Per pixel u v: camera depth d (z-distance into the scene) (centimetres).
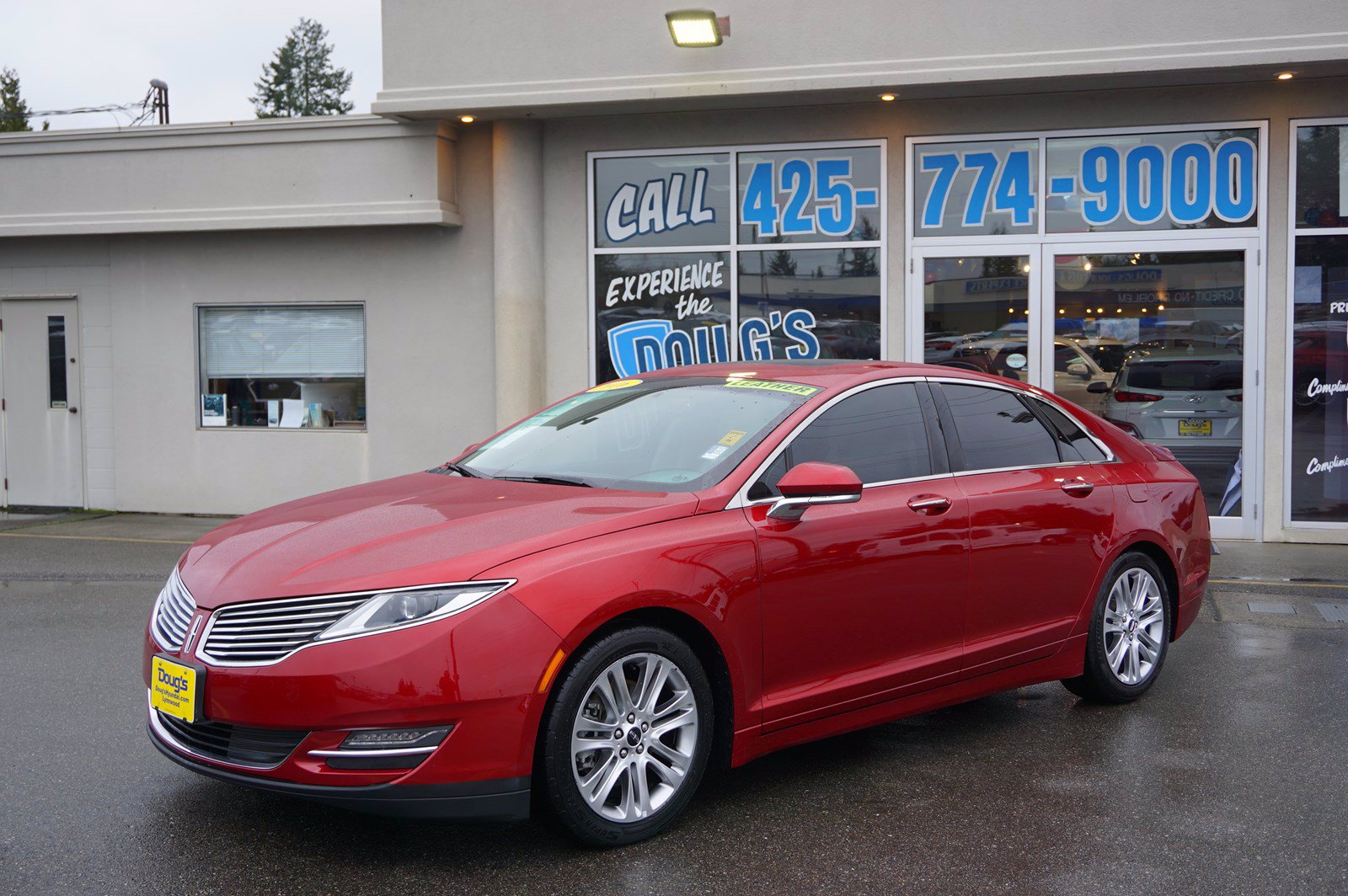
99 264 1215
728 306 1083
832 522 437
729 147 1073
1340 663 632
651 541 392
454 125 1119
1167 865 375
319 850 383
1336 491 997
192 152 1152
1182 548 580
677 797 396
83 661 623
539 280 1108
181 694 372
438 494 444
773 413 457
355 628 351
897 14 987
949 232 1042
